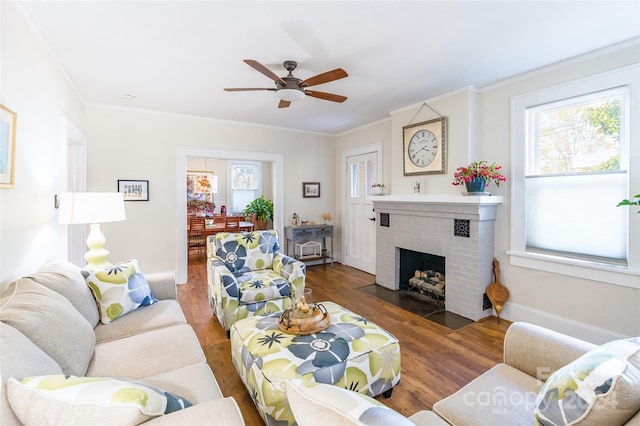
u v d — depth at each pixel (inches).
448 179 132.6
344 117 173.8
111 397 33.4
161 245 164.9
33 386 32.5
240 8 72.5
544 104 107.5
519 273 115.6
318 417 26.4
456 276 125.6
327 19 77.3
